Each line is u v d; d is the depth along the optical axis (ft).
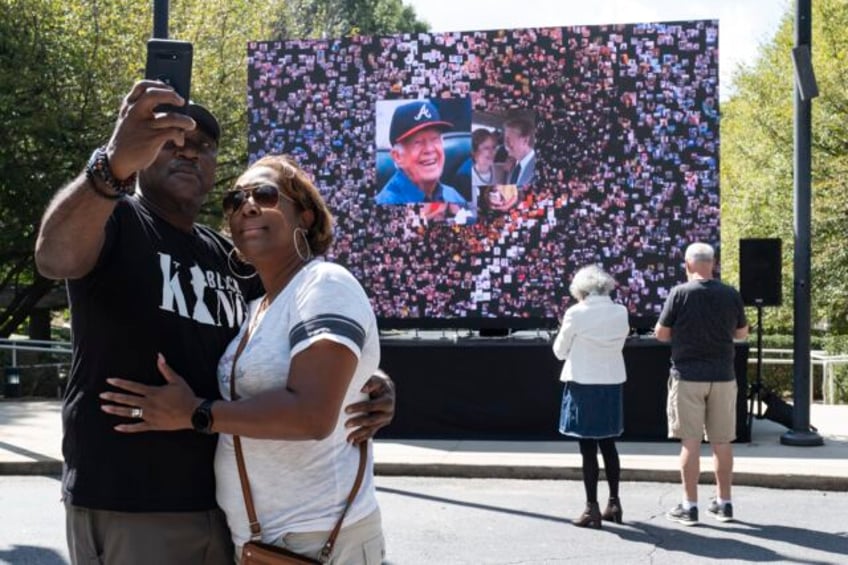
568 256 38.17
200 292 9.21
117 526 8.62
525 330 39.04
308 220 8.84
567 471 30.68
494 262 38.55
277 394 7.75
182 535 8.75
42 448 33.35
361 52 39.17
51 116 59.21
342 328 7.86
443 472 31.17
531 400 36.24
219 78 70.79
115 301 8.63
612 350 24.71
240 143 69.62
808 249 35.09
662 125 37.58
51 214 7.75
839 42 70.54
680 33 37.37
